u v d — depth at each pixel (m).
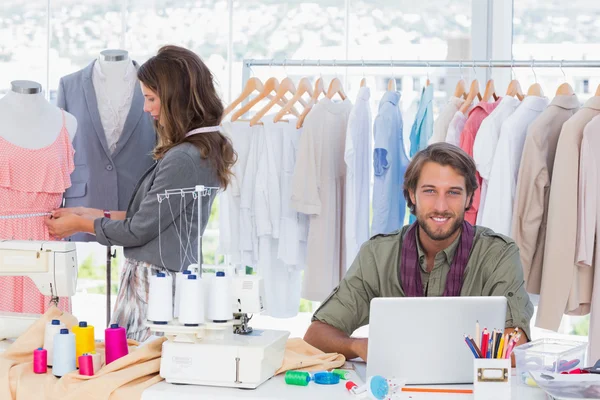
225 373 1.93
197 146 2.72
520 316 2.26
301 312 4.31
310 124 3.49
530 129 3.35
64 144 3.13
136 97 3.54
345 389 1.94
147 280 2.73
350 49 4.16
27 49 4.30
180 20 4.25
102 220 2.78
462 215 2.25
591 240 3.29
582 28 4.03
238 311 2.07
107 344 2.10
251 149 3.65
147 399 1.89
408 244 2.38
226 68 4.24
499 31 4.03
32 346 2.18
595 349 3.32
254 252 3.69
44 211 3.06
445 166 2.22
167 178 2.66
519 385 1.91
